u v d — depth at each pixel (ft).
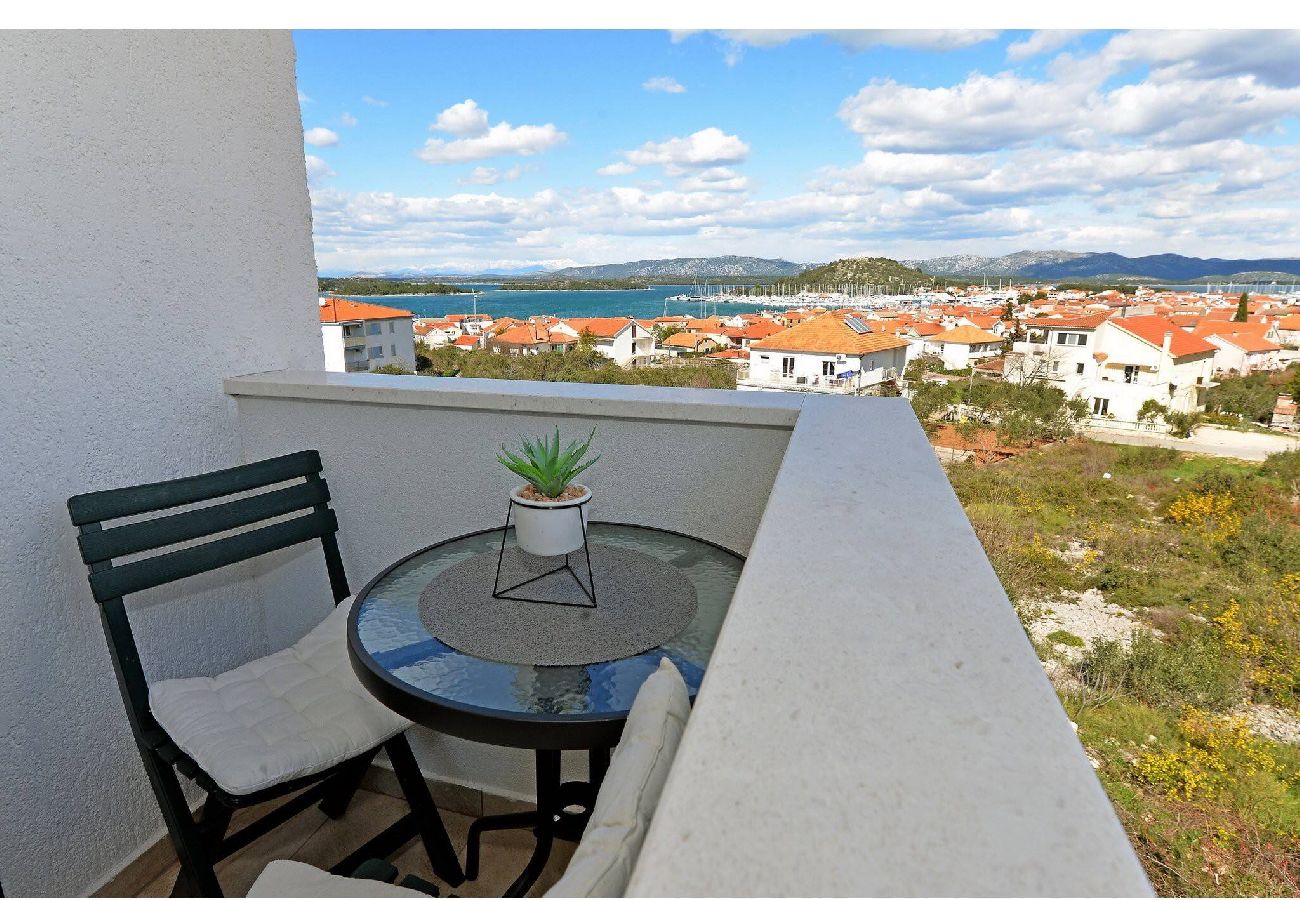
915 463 3.05
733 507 4.66
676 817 0.92
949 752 1.07
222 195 5.42
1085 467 48.83
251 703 3.82
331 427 5.45
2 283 3.90
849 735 1.11
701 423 4.57
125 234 4.64
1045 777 1.02
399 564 3.98
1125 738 19.49
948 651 1.41
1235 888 13.23
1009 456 51.75
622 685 2.71
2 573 3.99
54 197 4.17
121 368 4.67
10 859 4.11
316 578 5.93
